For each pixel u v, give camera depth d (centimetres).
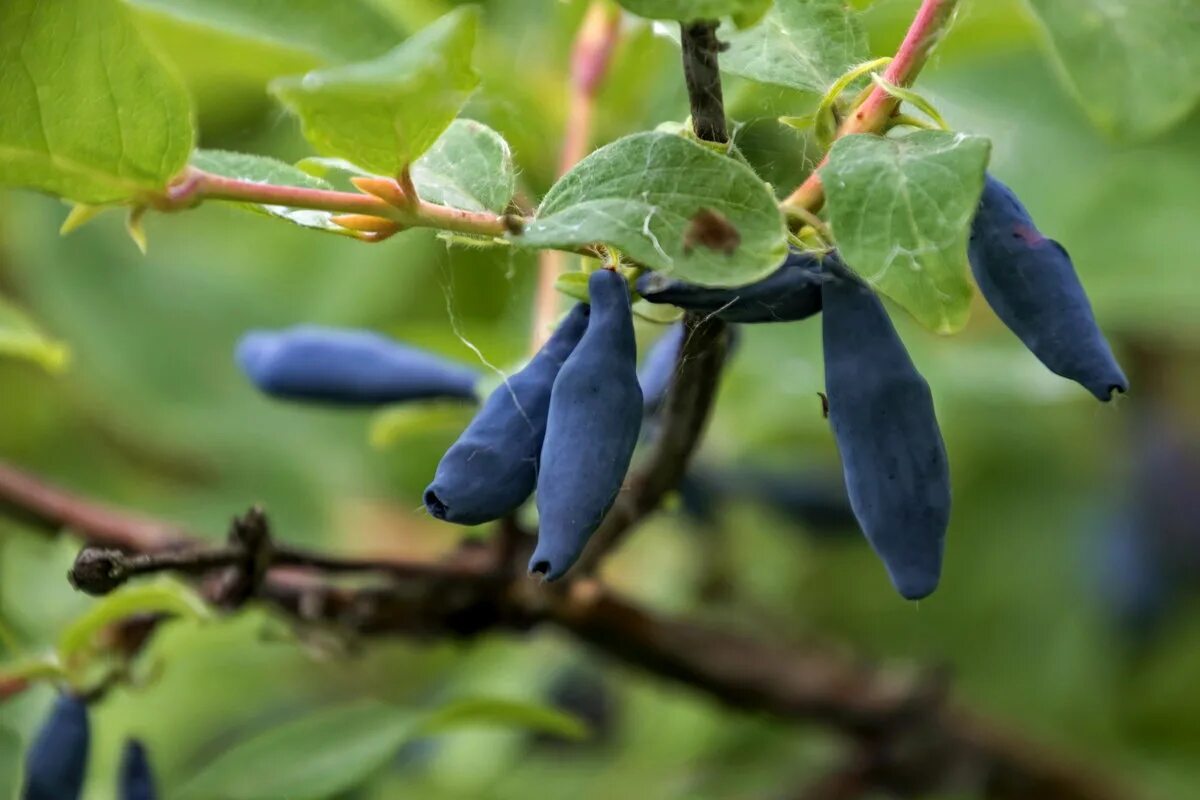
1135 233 55
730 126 40
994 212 36
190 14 45
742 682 47
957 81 55
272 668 63
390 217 36
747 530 60
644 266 37
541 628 45
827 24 38
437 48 34
